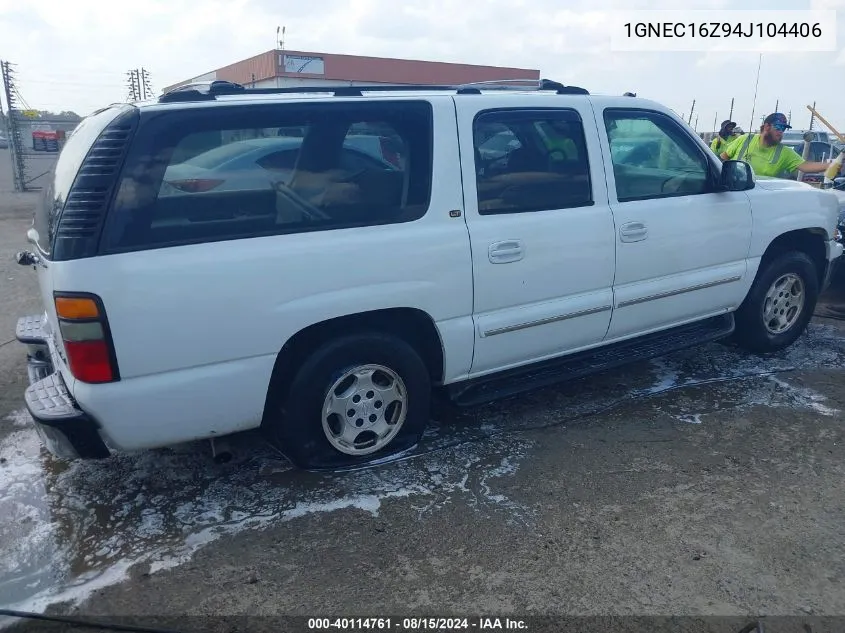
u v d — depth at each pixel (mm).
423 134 3531
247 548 3041
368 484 3531
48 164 21812
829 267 5504
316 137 3273
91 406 2910
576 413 4363
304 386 3369
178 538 3113
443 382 3811
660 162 4398
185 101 3074
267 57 17484
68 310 2803
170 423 3078
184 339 2994
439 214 3545
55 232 2859
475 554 2994
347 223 3334
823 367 5121
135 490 3492
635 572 2875
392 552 3008
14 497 3428
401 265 3426
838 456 3826
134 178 2875
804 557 2973
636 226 4219
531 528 3172
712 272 4672
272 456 3803
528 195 3850
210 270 2992
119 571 2900
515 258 3770
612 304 4227
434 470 3670
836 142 17234
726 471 3670
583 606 2688
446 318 3631
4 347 5570
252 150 3137
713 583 2811
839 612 2658
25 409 4434
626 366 5133
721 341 5586
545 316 3949
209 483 3551
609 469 3689
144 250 2891
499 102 3781
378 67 18672
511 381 4062
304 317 3227
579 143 4051
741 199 4742
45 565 2938
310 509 3322
